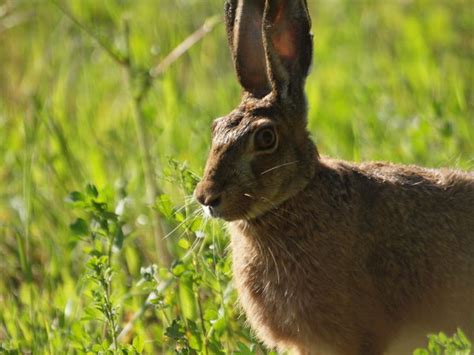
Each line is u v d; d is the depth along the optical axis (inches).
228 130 426.6
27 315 463.8
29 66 735.7
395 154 557.0
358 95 641.0
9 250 534.3
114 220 459.5
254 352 416.5
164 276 463.5
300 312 434.9
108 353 422.3
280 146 427.5
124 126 609.6
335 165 443.5
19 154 588.7
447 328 447.8
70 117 649.6
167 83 622.8
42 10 775.7
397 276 439.5
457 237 445.7
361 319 433.7
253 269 440.8
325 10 802.8
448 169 462.6
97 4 766.5
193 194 434.3
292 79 437.4
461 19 738.8
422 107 616.7
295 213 432.5
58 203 549.3
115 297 457.4
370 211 437.4
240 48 455.8
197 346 432.1
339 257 430.6
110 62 697.6
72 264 510.9
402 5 786.8
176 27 747.4
